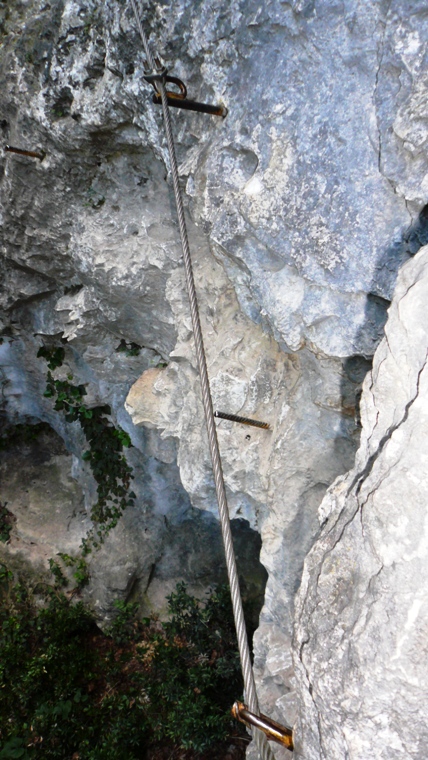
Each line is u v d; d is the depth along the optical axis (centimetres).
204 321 468
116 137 441
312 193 298
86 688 768
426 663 143
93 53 404
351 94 268
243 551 796
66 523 894
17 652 779
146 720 711
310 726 168
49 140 472
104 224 509
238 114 328
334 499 198
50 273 610
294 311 333
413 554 151
